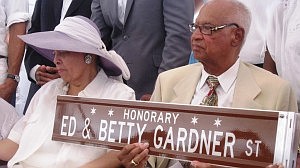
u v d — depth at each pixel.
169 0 5.14
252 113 2.90
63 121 3.59
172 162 3.89
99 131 3.42
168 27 5.11
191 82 3.95
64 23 4.12
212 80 3.85
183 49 5.05
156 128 3.19
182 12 5.09
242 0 5.07
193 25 3.73
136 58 5.22
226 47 3.66
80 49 3.92
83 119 3.51
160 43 5.26
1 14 5.91
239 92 3.73
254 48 5.03
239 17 3.64
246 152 2.88
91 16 5.69
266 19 5.03
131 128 3.29
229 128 2.95
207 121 3.03
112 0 5.42
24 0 6.05
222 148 2.95
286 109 3.66
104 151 3.85
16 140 4.29
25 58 5.82
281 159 2.77
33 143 4.04
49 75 5.15
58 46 3.93
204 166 2.96
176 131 3.12
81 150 3.84
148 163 3.90
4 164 4.38
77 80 4.07
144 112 3.26
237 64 3.82
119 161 3.63
